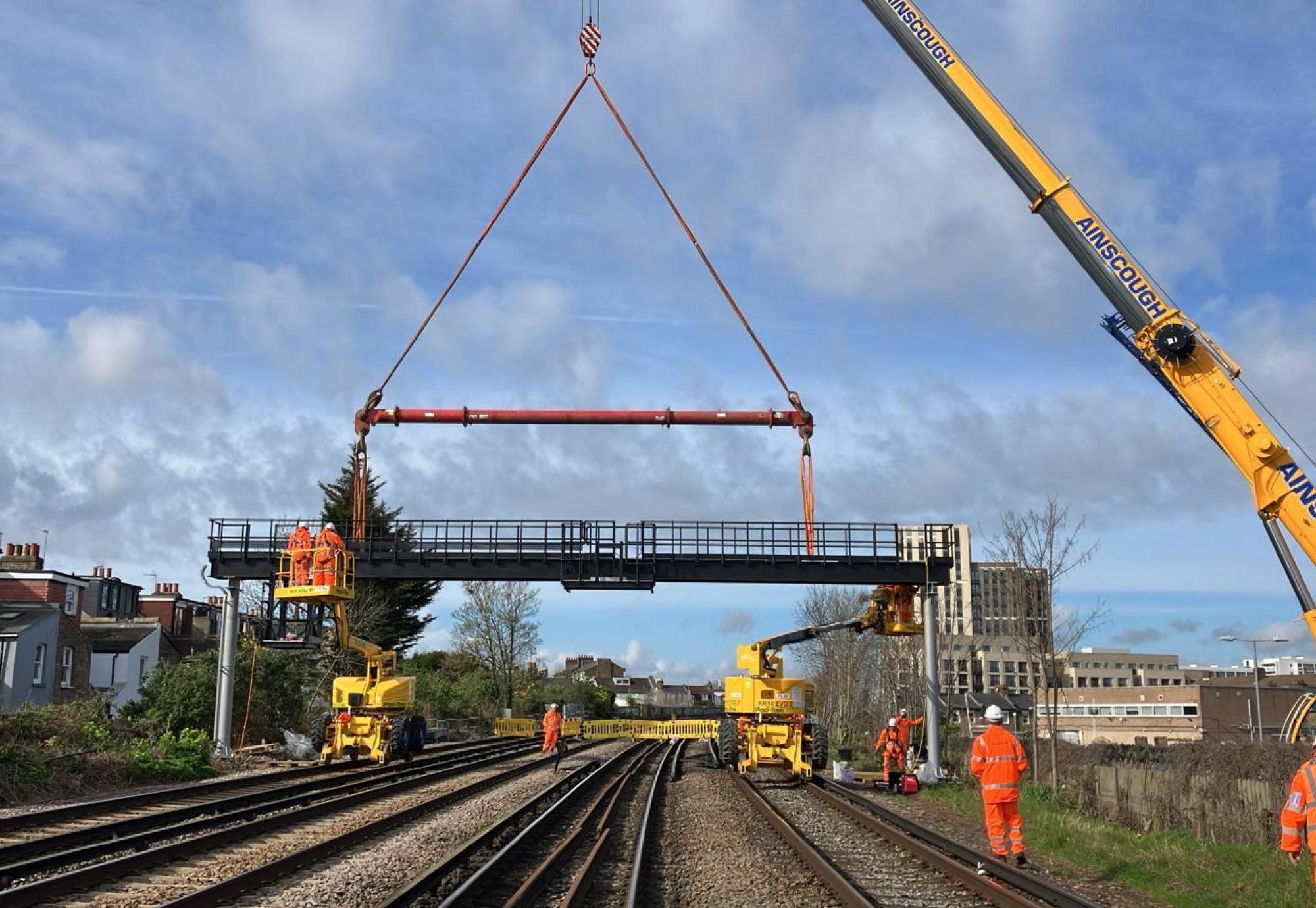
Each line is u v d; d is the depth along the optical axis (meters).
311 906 10.95
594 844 15.76
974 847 16.31
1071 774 26.64
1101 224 19.41
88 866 12.71
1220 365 17.84
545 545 31.75
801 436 31.89
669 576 31.53
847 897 11.79
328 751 29.81
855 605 53.72
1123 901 12.76
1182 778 20.73
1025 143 20.16
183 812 17.34
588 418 32.25
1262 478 17.33
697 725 62.66
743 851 15.45
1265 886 13.54
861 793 26.62
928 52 21.33
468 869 13.25
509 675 72.31
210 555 31.67
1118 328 19.22
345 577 30.00
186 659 38.31
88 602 59.38
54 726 24.44
